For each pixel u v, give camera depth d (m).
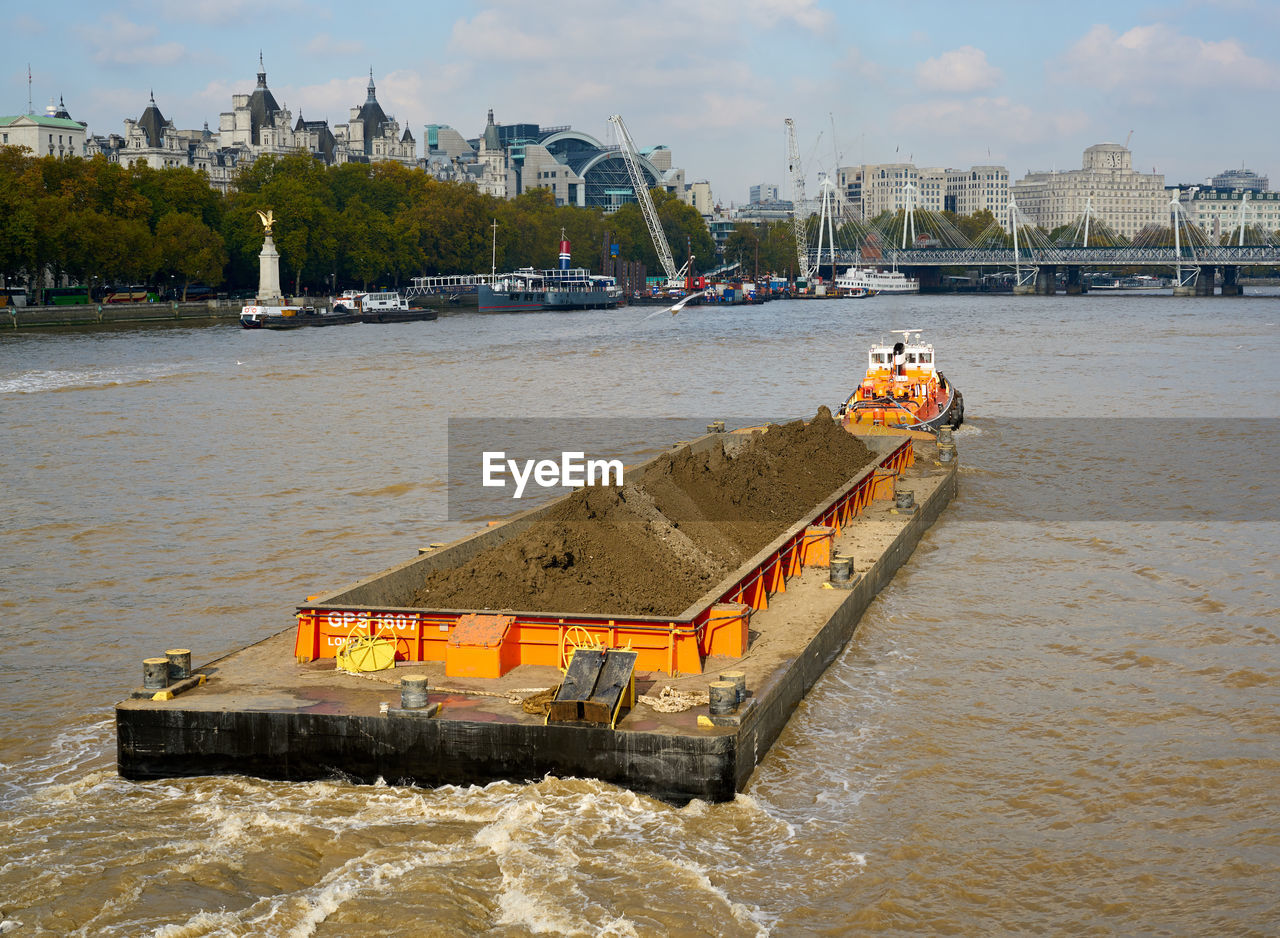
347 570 34.66
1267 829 18.78
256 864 17.11
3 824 18.33
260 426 67.00
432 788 19.41
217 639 28.00
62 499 45.53
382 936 15.49
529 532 25.75
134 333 156.38
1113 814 19.30
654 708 20.09
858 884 17.22
